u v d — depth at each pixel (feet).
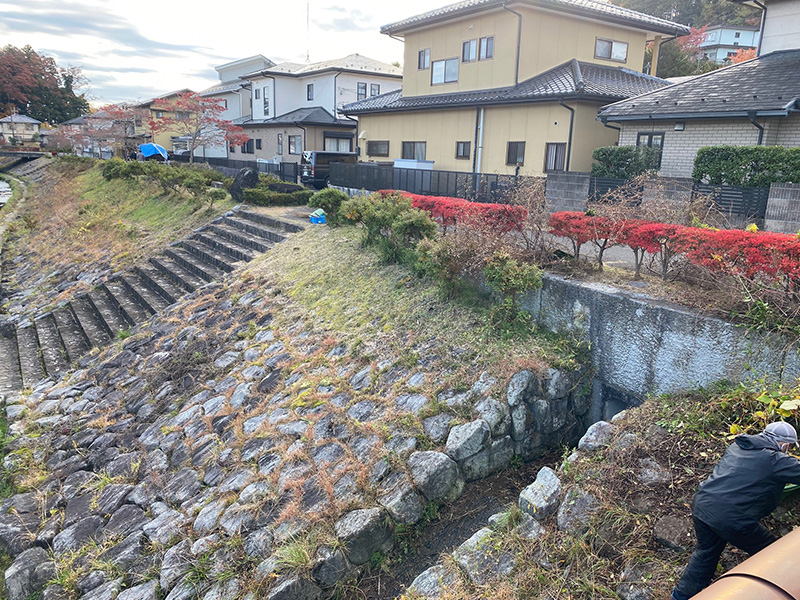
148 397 30.55
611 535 13.78
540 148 56.24
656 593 11.97
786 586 6.21
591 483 15.23
